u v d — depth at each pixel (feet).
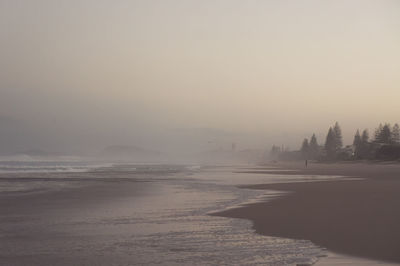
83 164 303.89
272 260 26.32
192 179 130.11
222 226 39.09
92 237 34.09
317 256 27.07
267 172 200.85
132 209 52.47
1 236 34.55
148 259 26.81
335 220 41.04
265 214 46.60
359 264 25.04
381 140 546.67
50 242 32.09
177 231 36.68
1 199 63.93
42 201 61.46
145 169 233.35
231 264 25.55
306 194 71.87
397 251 28.07
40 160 338.13
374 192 74.54
